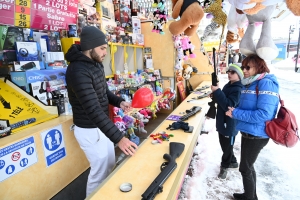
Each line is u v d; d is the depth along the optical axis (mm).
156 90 4617
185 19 1664
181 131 2041
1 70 1923
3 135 1544
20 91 1897
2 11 1847
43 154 1742
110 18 3523
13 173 1511
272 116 1569
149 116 4254
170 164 1309
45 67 2086
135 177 1244
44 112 1971
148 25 4629
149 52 4770
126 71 3859
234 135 2244
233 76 2150
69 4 2467
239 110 1651
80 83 1334
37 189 1706
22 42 1889
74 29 2379
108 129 1340
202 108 3035
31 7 2062
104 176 1742
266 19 1377
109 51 3379
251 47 1573
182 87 5602
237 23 1783
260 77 1609
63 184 1966
